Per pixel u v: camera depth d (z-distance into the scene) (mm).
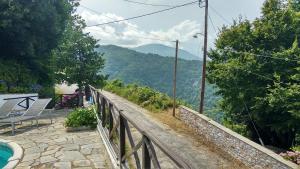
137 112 18516
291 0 20734
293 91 15750
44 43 18828
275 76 16812
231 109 21172
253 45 20578
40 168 6082
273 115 18328
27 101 13555
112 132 6648
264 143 21391
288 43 19641
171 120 16188
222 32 22500
